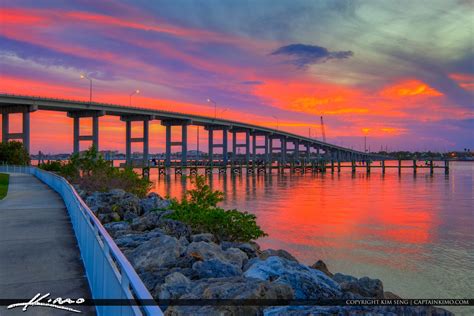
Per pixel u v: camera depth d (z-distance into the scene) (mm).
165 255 10438
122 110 121062
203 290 7734
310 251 24234
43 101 99188
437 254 23656
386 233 30000
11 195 28344
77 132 117812
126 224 16734
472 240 27516
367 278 10727
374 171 182625
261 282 7645
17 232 13953
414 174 139125
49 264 9758
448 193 66562
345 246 25578
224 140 174625
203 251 10719
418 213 41438
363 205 48469
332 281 9156
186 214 17859
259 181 105125
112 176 39625
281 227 31984
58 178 30344
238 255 11820
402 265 21109
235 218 18312
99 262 6676
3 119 100500
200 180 22047
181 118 144500
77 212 12523
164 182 106812
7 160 86938
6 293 7711
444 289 17516
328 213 40812
